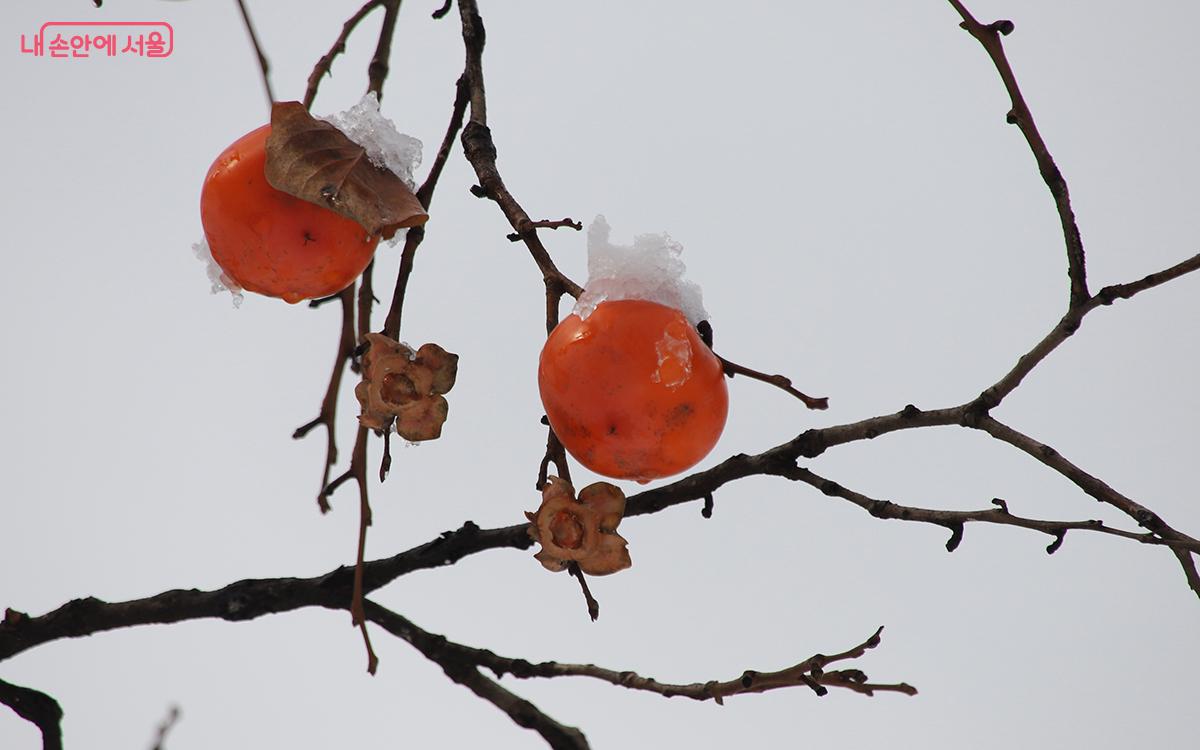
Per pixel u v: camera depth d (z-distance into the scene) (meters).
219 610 2.44
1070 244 2.37
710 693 2.35
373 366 2.35
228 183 2.37
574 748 2.37
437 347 2.36
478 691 2.38
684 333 2.36
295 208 2.37
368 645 2.35
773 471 2.40
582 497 2.35
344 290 2.44
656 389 2.35
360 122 2.37
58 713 2.45
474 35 2.46
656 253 2.37
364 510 2.36
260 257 2.38
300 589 2.43
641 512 2.42
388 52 2.50
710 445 2.37
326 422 2.44
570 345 2.36
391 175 2.37
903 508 2.38
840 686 2.33
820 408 2.38
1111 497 2.34
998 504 2.36
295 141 2.36
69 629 2.45
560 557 2.35
